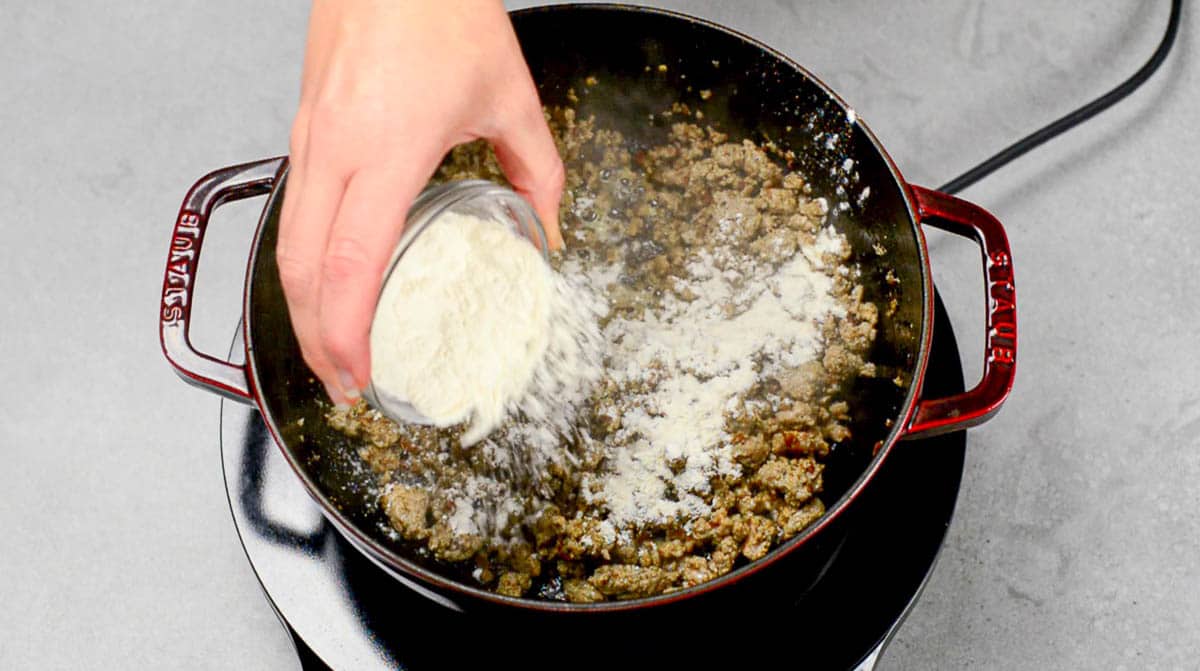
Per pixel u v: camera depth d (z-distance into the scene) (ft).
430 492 2.07
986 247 1.95
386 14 1.71
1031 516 2.22
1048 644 2.15
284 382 2.02
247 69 2.62
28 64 2.63
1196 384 2.29
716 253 2.23
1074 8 2.56
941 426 1.87
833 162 2.19
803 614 1.96
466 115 1.76
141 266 2.46
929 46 2.55
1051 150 2.45
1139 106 2.47
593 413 2.12
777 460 2.08
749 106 2.22
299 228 1.67
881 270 2.14
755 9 2.59
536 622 1.91
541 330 2.09
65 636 2.21
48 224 2.50
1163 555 2.19
